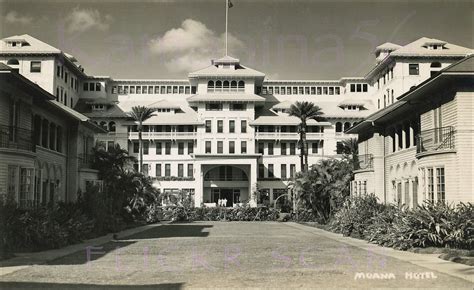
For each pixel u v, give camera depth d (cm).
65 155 4059
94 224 3166
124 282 1332
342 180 4544
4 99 2745
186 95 9250
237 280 1362
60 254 2027
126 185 4684
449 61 6362
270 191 8556
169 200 6450
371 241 2570
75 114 4156
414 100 3036
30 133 3008
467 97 2534
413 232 2172
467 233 2083
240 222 5612
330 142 8600
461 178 2511
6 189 2573
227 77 8669
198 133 8575
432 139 2806
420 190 2819
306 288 1241
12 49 6425
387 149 3928
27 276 1437
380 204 3197
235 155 8194
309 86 9325
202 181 8206
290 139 8631
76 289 1230
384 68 7150
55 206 2678
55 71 6700
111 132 8512
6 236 2055
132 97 9150
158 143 8719
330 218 4366
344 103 8700
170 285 1284
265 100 8625
